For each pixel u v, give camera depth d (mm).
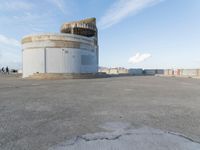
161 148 3947
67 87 16953
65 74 30453
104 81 26281
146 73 73688
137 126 5496
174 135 4727
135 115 6809
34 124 5680
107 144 4168
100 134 4809
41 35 30484
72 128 5316
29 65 31594
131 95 11984
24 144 4207
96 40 42281
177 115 6820
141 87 17734
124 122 5918
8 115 6742
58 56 30578
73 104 8859
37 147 4047
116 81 26703
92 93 12836
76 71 32125
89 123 5801
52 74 29703
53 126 5496
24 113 7043
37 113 7055
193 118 6426
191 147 4000
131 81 27281
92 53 36438
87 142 4289
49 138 4555
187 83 24250
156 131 5035
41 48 30531
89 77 34344
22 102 9305
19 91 13750
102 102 9414
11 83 21312
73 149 3932
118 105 8664
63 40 30688
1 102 9281
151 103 9219
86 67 34438
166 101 9828
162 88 16938
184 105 8734
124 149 3908
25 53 32250
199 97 11336
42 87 16828
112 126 5496
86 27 39219
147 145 4102
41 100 9930
